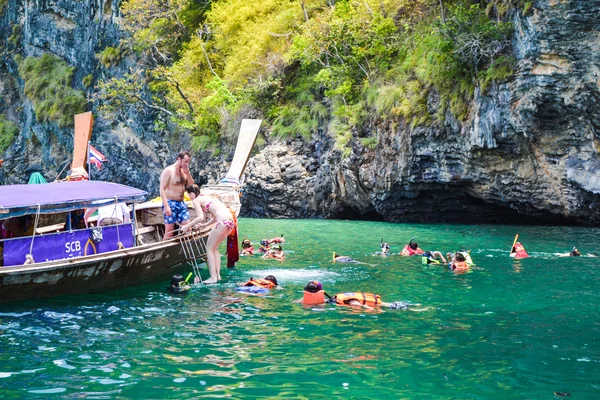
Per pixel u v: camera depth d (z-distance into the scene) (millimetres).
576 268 11383
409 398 4625
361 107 25672
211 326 6941
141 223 12531
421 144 22688
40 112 45500
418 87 23156
